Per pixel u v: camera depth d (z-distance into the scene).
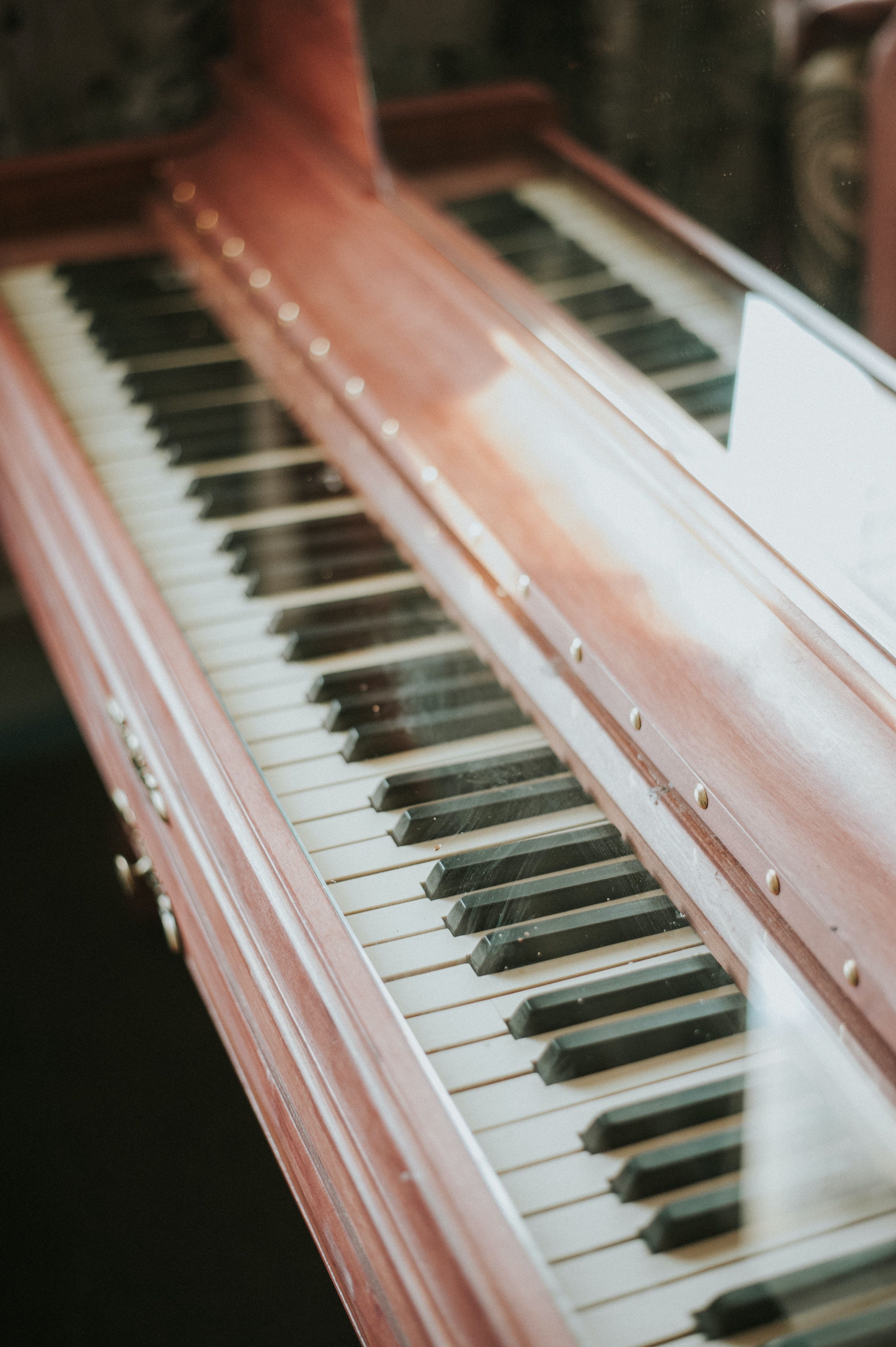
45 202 1.83
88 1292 1.53
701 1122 0.96
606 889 1.06
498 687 1.18
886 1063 0.96
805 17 1.10
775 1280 0.92
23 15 1.97
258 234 1.63
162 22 2.04
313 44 1.62
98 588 1.30
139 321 1.61
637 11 1.21
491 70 1.38
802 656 1.07
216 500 1.37
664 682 1.10
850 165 1.08
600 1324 0.91
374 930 1.05
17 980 1.93
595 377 1.29
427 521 1.30
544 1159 0.96
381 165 1.55
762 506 1.14
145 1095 1.76
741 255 1.17
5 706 2.36
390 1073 0.96
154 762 1.18
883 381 1.08
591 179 1.30
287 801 1.12
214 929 1.11
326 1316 1.51
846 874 0.99
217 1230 1.58
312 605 1.26
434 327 1.41
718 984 1.01
